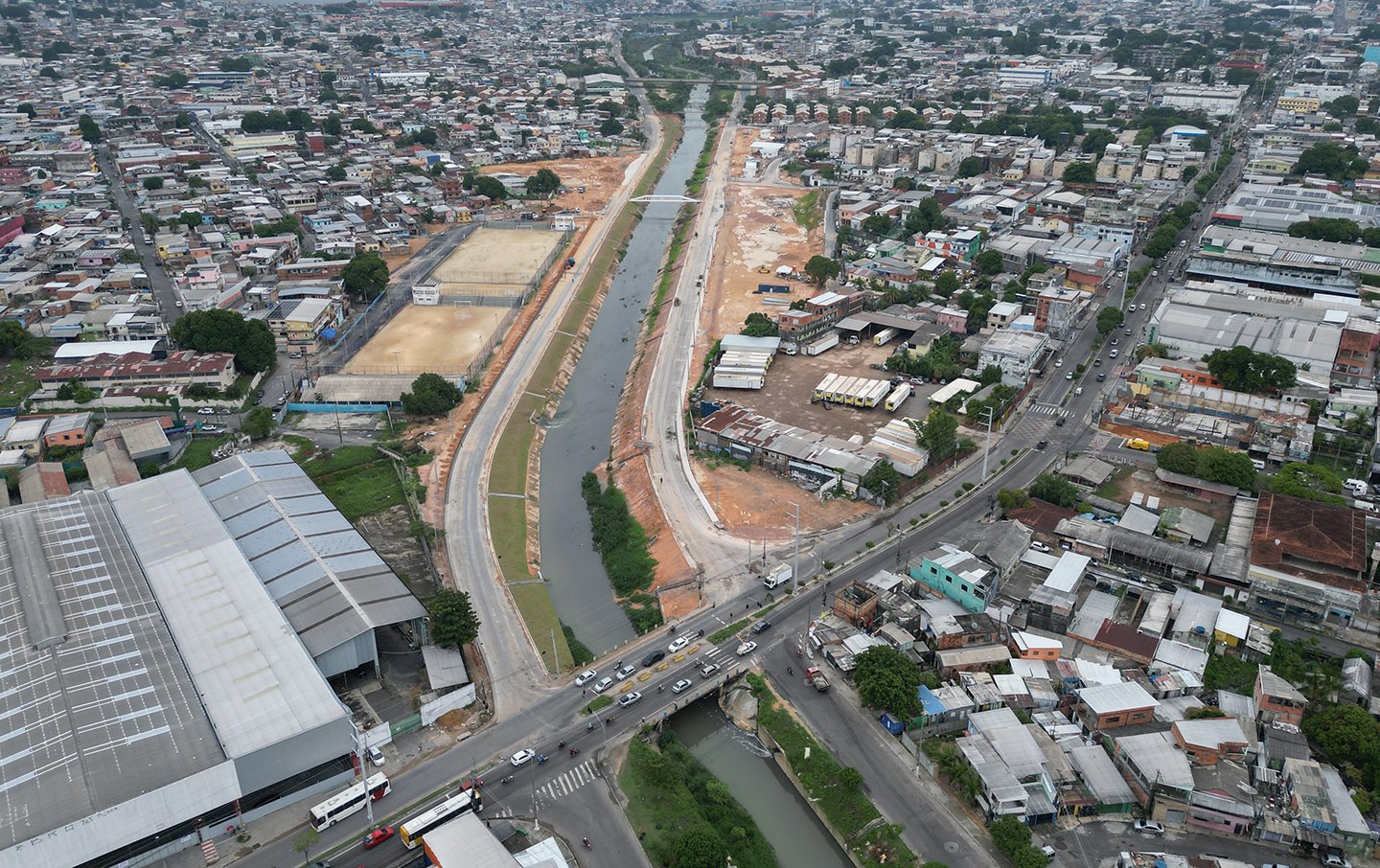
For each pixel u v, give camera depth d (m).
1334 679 136.12
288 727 120.81
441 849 109.12
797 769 128.62
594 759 129.75
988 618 149.25
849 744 131.38
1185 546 164.25
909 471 197.50
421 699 139.38
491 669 149.25
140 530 165.88
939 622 147.88
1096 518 180.62
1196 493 188.12
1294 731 126.81
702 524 189.12
